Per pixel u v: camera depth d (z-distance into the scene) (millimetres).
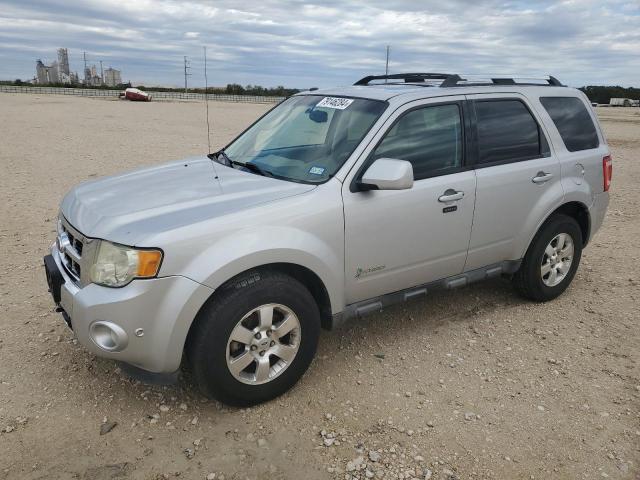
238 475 2877
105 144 16391
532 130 4727
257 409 3424
